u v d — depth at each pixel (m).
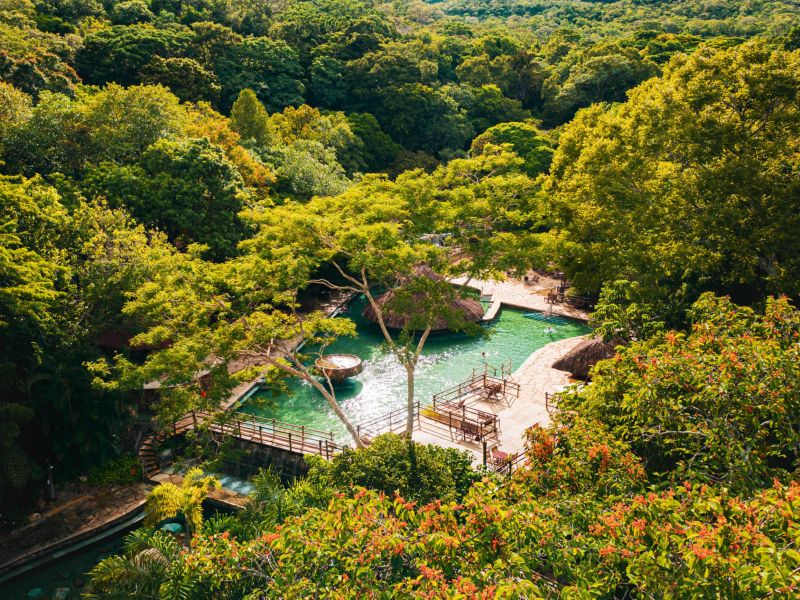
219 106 77.31
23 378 26.77
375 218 23.81
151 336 23.00
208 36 83.31
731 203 27.06
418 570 11.76
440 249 24.16
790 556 8.61
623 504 12.14
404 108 86.94
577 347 35.62
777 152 27.56
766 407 12.91
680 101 29.89
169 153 41.09
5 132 39.06
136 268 28.31
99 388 25.92
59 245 29.52
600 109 44.91
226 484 28.00
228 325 23.77
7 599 21.14
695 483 13.40
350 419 32.53
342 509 12.01
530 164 75.88
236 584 14.03
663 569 10.14
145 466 28.34
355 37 97.31
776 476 13.56
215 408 23.30
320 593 11.68
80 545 23.70
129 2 84.38
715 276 29.23
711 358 14.41
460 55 126.38
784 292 25.91
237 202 42.00
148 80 66.31
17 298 23.38
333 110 89.69
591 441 15.55
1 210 27.12
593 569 10.99
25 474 22.91
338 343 43.59
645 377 14.93
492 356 40.97
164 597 14.55
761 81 27.66
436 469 21.36
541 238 23.95
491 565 10.84
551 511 11.88
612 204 30.73
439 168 26.94
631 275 30.81
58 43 63.28
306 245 24.41
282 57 86.44
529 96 115.81
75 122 41.34
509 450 27.62
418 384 36.94
